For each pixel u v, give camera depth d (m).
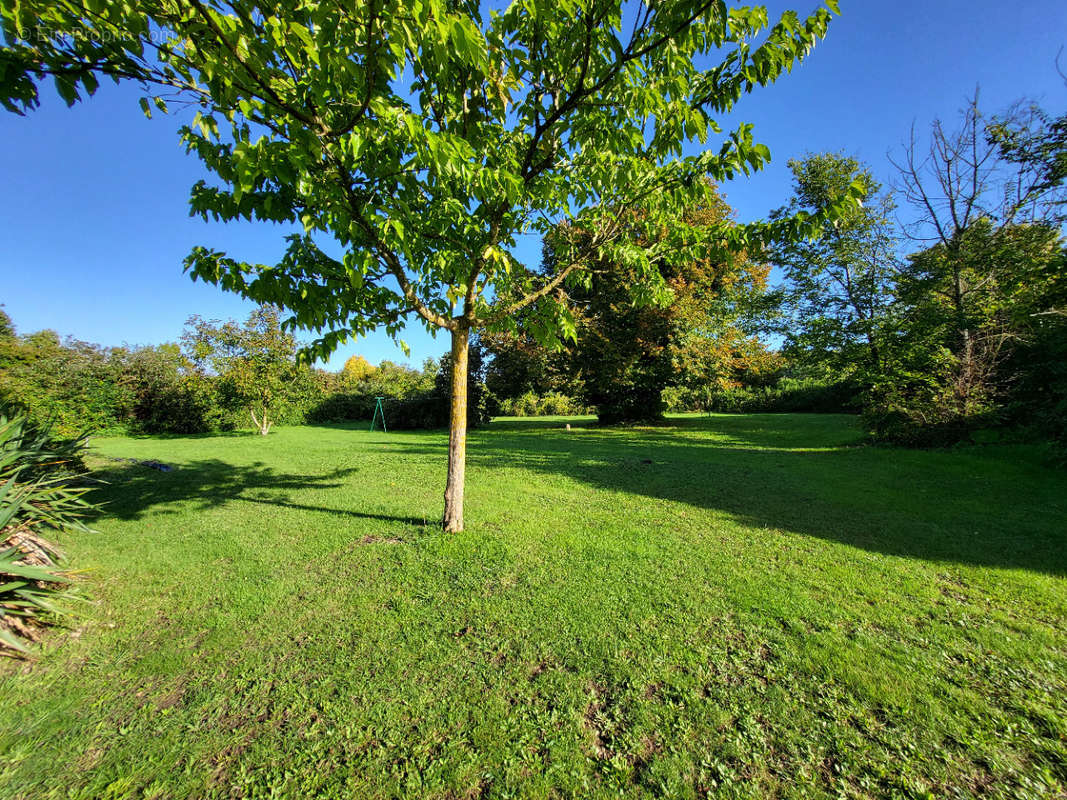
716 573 3.62
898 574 3.58
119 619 3.01
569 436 14.84
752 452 10.48
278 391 16.88
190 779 1.79
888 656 2.50
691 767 1.81
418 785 1.74
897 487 6.60
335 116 2.57
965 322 10.62
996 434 9.63
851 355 12.35
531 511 5.47
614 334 17.41
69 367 15.05
